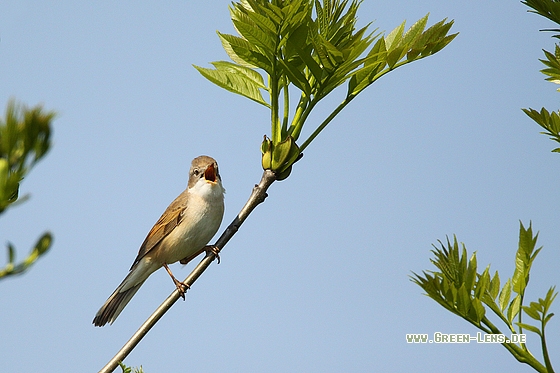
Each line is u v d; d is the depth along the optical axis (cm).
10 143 321
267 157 875
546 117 750
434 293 611
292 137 858
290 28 814
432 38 844
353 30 895
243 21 816
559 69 772
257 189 884
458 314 613
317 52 808
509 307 629
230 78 947
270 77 928
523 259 641
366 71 852
